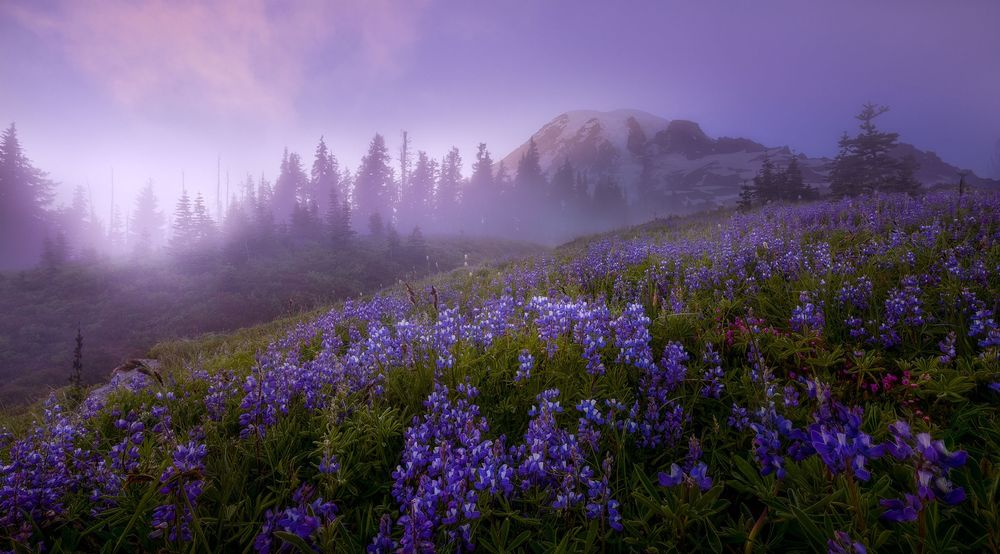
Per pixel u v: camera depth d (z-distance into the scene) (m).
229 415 4.21
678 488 2.40
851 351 3.86
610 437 2.96
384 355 4.51
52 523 2.71
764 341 4.11
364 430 3.34
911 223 8.38
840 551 1.62
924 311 4.19
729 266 6.83
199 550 2.41
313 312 14.13
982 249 5.64
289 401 3.90
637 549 2.28
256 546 2.25
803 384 3.40
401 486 2.50
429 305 8.58
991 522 1.94
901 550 2.00
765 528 2.34
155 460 3.09
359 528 2.54
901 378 3.50
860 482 2.39
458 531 2.26
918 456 1.61
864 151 54.78
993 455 2.46
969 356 3.40
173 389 4.99
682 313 4.84
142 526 2.58
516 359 4.50
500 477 2.44
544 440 2.68
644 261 8.70
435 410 3.19
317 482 3.01
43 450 3.17
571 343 4.46
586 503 2.48
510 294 8.60
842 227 8.90
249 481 3.14
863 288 4.56
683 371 3.46
